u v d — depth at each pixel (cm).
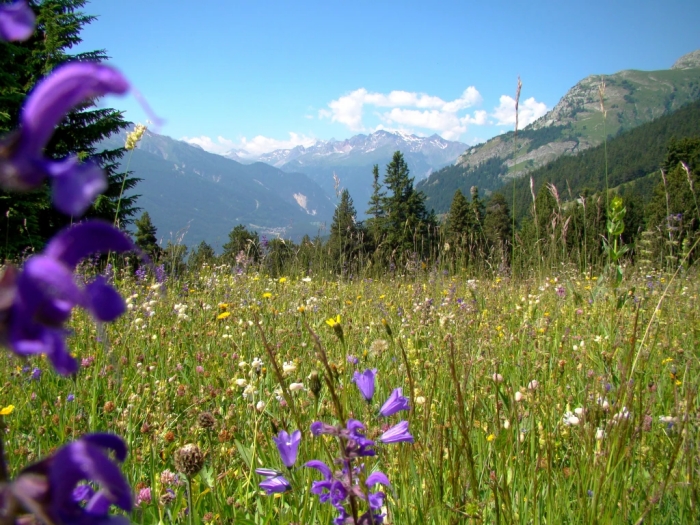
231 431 303
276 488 214
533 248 888
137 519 237
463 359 370
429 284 812
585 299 671
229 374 427
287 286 832
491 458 283
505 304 703
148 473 290
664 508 254
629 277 687
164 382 370
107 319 74
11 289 71
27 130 74
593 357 422
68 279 72
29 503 71
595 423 265
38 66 2459
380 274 1035
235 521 233
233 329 557
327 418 321
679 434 232
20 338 70
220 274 959
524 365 421
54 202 67
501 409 323
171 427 332
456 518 217
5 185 68
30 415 350
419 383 378
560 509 245
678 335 507
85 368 409
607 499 233
